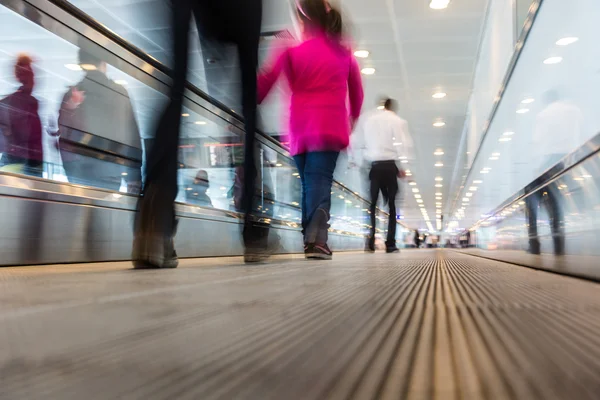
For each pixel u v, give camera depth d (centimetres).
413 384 43
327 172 375
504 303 112
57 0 308
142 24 754
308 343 64
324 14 376
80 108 382
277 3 709
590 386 43
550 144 383
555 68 404
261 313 91
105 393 42
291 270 230
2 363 53
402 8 741
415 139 1597
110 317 84
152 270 219
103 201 311
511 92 610
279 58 380
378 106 1195
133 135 415
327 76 369
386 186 747
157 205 227
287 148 676
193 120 491
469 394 40
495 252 534
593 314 94
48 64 359
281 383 44
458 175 2044
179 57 228
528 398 40
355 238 1159
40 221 269
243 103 289
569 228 219
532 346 63
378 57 934
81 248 294
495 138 749
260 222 305
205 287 140
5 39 337
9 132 325
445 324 80
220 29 296
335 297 119
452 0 720
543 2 404
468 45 876
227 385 44
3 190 250
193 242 412
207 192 533
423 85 1090
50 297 113
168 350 59
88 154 388
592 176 183
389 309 98
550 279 197
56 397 41
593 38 317
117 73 393
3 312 90
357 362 53
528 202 320
